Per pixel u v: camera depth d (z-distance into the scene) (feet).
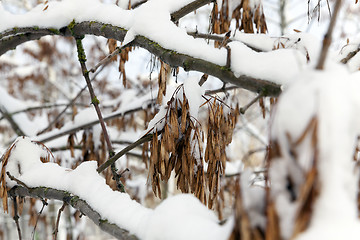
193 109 5.84
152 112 10.95
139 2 7.98
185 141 5.69
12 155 6.88
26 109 12.80
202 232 3.17
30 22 7.72
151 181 5.81
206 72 4.86
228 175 11.51
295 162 2.55
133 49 7.55
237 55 4.56
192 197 3.81
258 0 7.25
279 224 2.48
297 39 6.81
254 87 4.35
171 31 5.62
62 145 11.87
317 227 2.38
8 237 26.68
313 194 2.42
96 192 5.00
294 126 2.59
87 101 25.50
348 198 2.49
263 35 7.20
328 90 2.59
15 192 6.76
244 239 2.57
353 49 6.53
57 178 5.99
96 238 31.91
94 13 7.02
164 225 3.45
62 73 29.30
